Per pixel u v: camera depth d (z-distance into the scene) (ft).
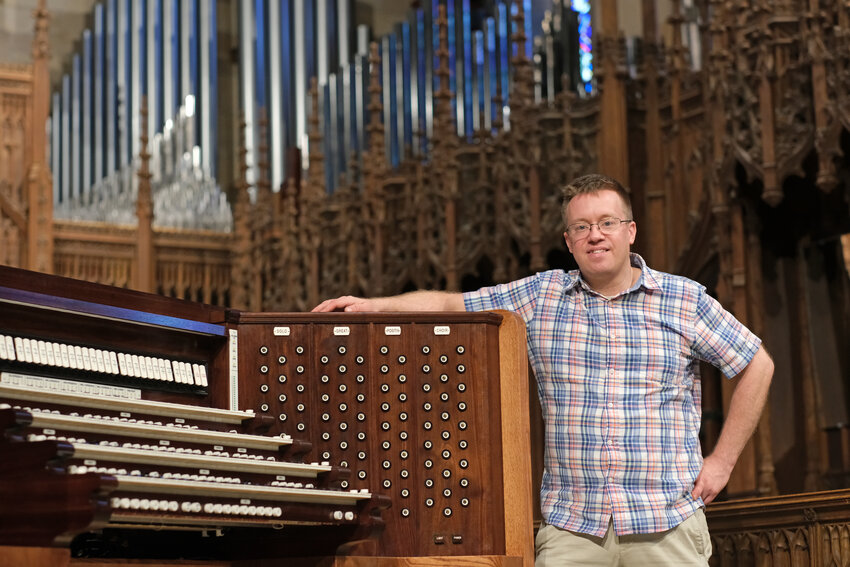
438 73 30.96
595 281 12.02
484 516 12.07
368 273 32.30
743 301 24.77
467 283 32.24
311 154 34.60
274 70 42.37
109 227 36.04
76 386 11.09
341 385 12.36
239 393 12.28
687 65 27.81
